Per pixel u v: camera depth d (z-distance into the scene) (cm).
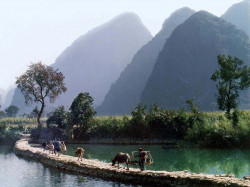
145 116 5981
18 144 5322
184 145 4878
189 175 2108
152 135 5769
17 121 9825
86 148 5056
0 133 6806
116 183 2300
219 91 5647
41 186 2261
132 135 5919
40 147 5294
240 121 4778
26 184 2345
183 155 3809
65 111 6944
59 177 2600
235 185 1833
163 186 2119
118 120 6216
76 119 6356
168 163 3156
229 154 3875
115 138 6056
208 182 1952
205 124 4925
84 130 6388
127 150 4572
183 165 3023
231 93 5650
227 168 2834
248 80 5544
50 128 6644
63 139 6369
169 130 5625
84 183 2320
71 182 2370
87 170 2692
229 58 5606
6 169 3094
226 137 4525
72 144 6000
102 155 3975
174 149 4547
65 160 3122
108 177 2453
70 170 2889
